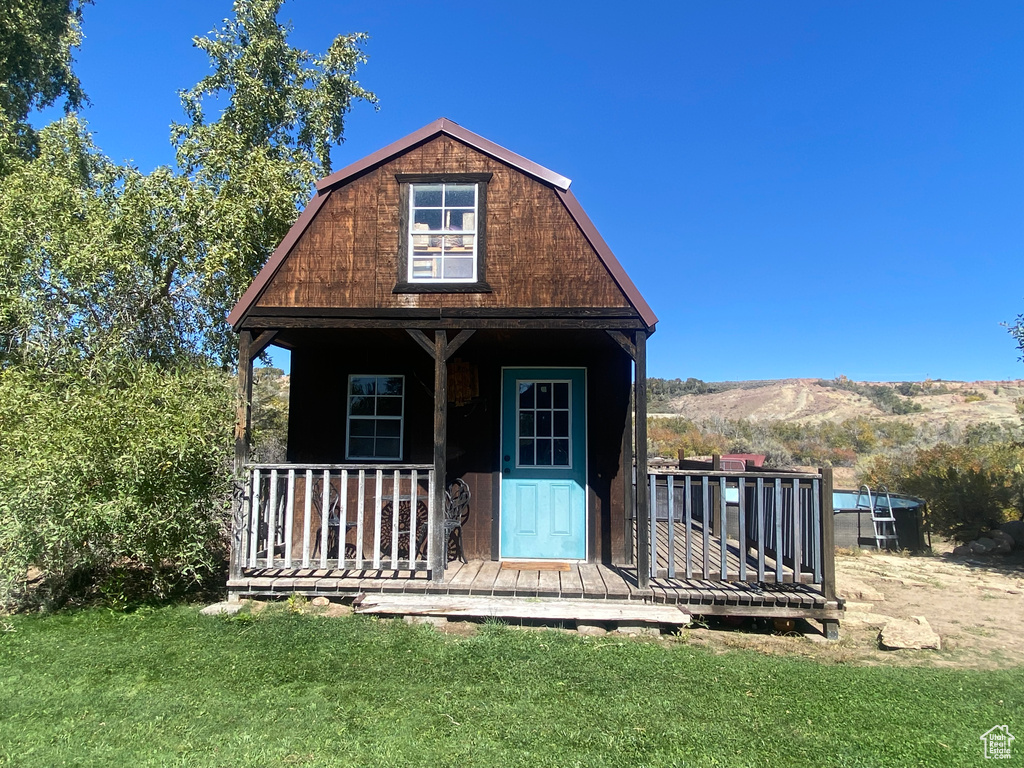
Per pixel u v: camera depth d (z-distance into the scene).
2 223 9.45
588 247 6.99
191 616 6.10
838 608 6.04
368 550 7.99
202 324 11.09
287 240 7.10
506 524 8.06
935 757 3.59
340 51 15.69
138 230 10.20
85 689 4.42
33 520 5.81
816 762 3.53
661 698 4.36
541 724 3.94
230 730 3.82
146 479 6.04
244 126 14.86
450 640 5.61
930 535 12.63
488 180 7.15
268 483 7.55
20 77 15.77
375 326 6.93
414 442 8.23
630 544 7.07
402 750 3.58
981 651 5.80
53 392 6.91
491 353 8.30
